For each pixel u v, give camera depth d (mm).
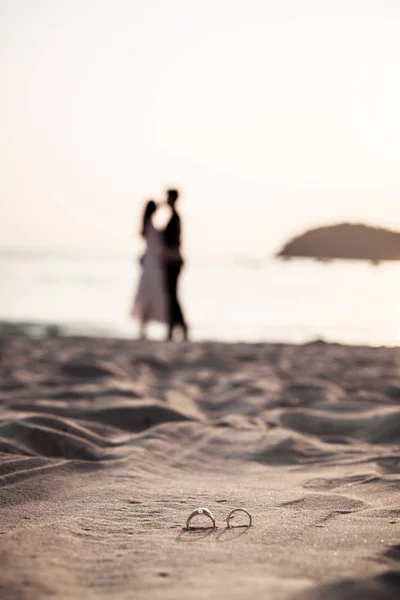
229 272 48531
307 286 31062
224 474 3314
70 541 1978
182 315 12328
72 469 3133
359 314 18281
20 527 2291
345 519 2301
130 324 16281
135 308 12281
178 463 3473
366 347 10898
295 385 6395
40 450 3459
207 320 16875
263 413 4914
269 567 1673
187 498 2705
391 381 6988
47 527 2148
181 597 1411
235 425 4391
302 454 3775
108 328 15328
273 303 21641
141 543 1979
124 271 48906
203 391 6289
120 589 1520
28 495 2701
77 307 20344
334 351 10156
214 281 35375
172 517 2377
